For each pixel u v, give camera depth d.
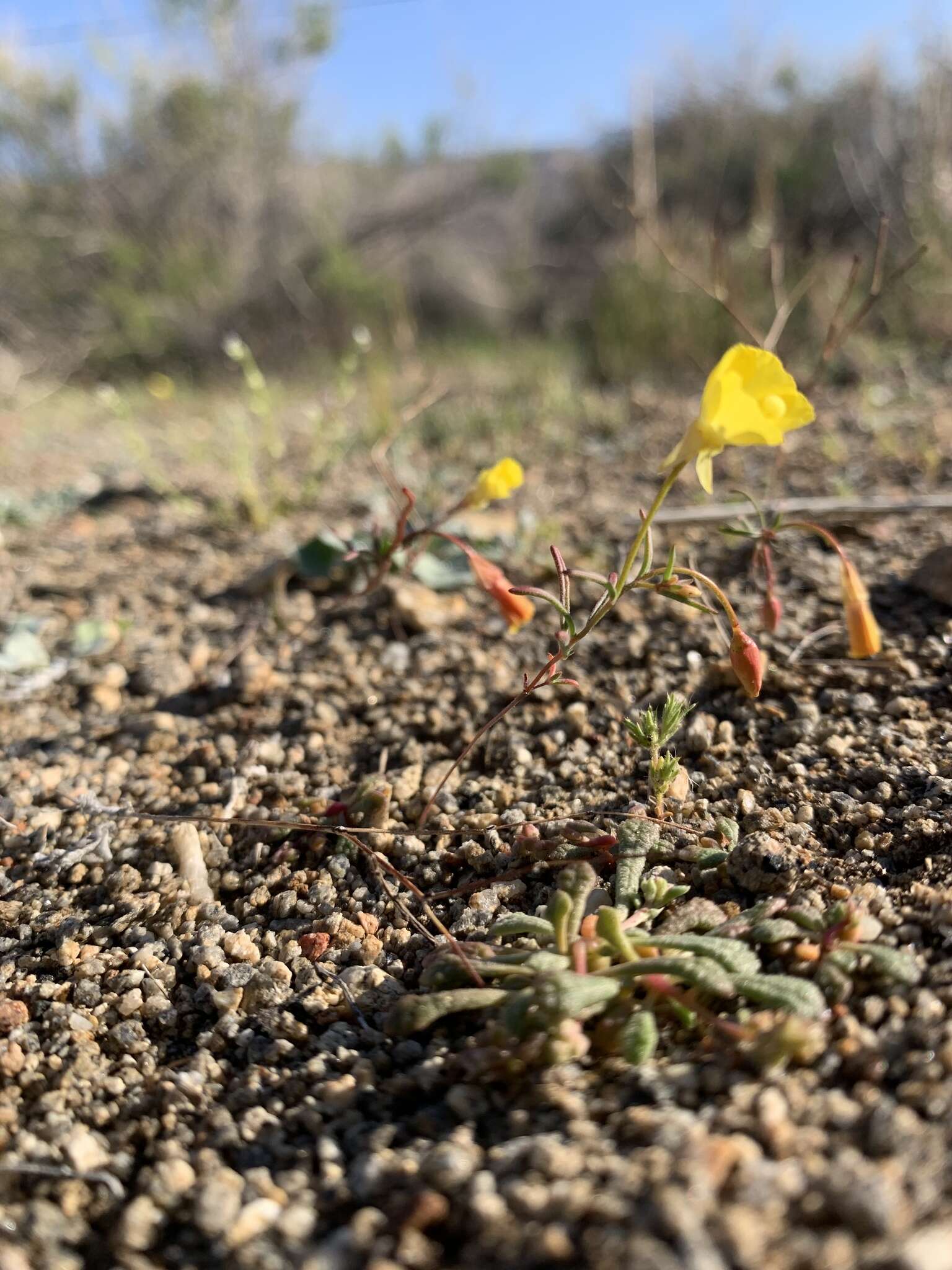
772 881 0.10
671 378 0.42
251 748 0.14
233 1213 0.07
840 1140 0.07
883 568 0.17
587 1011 0.08
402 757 0.14
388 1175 0.07
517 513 0.24
